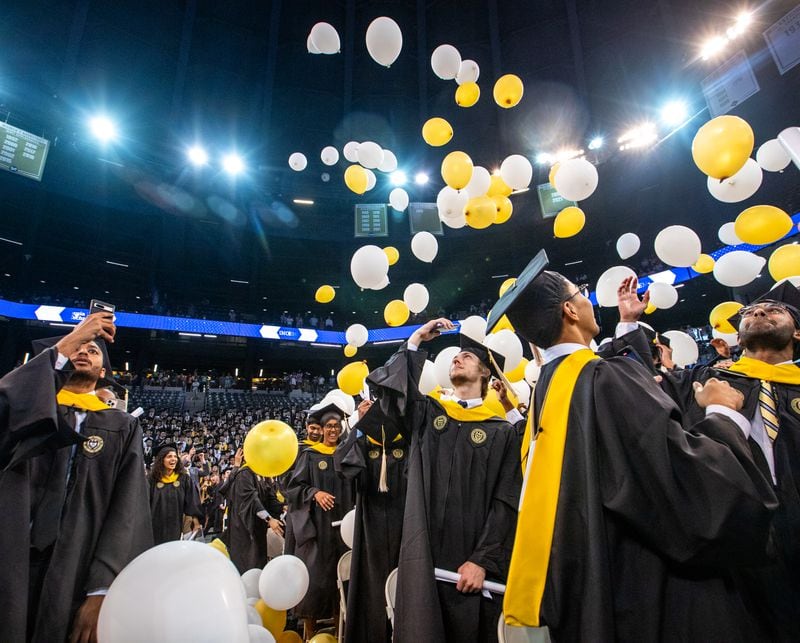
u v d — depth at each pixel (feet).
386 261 12.54
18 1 49.26
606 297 11.69
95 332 5.87
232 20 59.72
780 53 36.09
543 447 3.51
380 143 67.15
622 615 2.86
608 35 54.90
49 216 65.41
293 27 61.87
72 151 58.34
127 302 71.87
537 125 61.26
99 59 54.39
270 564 8.39
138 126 59.00
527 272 4.36
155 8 56.03
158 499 15.87
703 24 45.52
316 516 12.07
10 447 5.06
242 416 61.31
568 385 3.63
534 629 5.09
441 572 6.28
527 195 69.26
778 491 4.67
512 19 58.90
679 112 50.42
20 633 4.86
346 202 73.05
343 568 9.64
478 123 64.34
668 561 3.01
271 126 65.72
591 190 13.43
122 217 70.90
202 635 2.90
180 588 3.05
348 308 85.56
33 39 50.55
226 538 18.56
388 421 8.42
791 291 6.91
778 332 5.68
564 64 58.08
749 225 11.02
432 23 61.82
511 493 6.46
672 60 50.72
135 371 75.51
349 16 61.62
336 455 10.36
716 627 2.78
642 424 3.07
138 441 6.73
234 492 16.93
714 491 2.73
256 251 79.05
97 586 5.38
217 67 60.70
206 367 82.84
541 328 4.17
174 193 66.18
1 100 50.57
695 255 11.51
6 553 4.98
